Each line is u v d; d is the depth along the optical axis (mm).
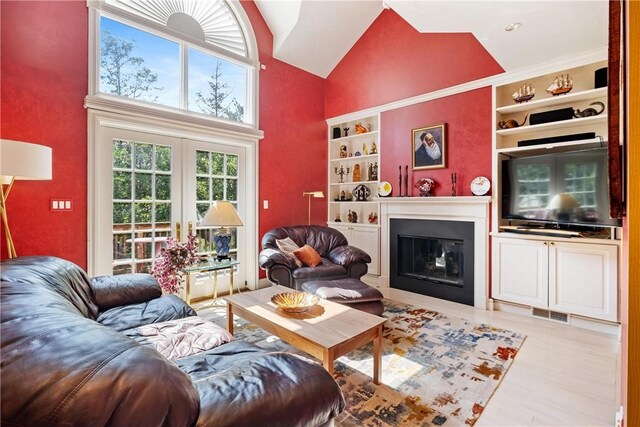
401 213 4398
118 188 3369
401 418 1773
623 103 929
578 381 2131
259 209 4535
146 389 764
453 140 3967
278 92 4777
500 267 3516
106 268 3273
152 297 2469
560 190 3062
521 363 2359
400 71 4508
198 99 3973
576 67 3127
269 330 2156
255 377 1079
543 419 1769
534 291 3279
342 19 4641
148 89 3543
